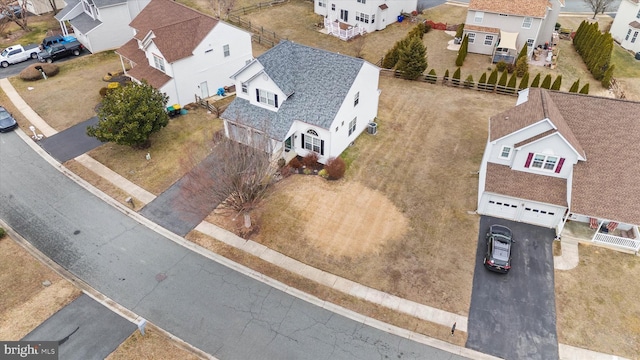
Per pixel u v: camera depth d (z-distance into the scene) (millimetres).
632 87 46344
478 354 21844
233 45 42125
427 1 66812
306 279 25312
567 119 29484
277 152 32375
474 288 24828
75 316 22969
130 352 21328
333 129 31719
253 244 27422
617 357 21594
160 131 37250
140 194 31141
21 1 58562
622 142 28031
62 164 33844
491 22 49562
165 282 25062
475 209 29969
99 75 45750
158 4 44656
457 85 44719
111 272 25578
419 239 27719
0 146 35688
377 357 21625
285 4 64500
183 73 39312
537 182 28391
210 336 22344
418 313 23562
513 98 42812
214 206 29938
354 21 57156
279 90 32375
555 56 49688
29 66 45125
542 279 25297
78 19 51688
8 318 22672
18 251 26672
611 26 58625
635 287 24859
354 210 29750
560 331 22719
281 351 21750
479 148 35594
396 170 33344
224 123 35094
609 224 27438
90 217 29312
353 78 32250
